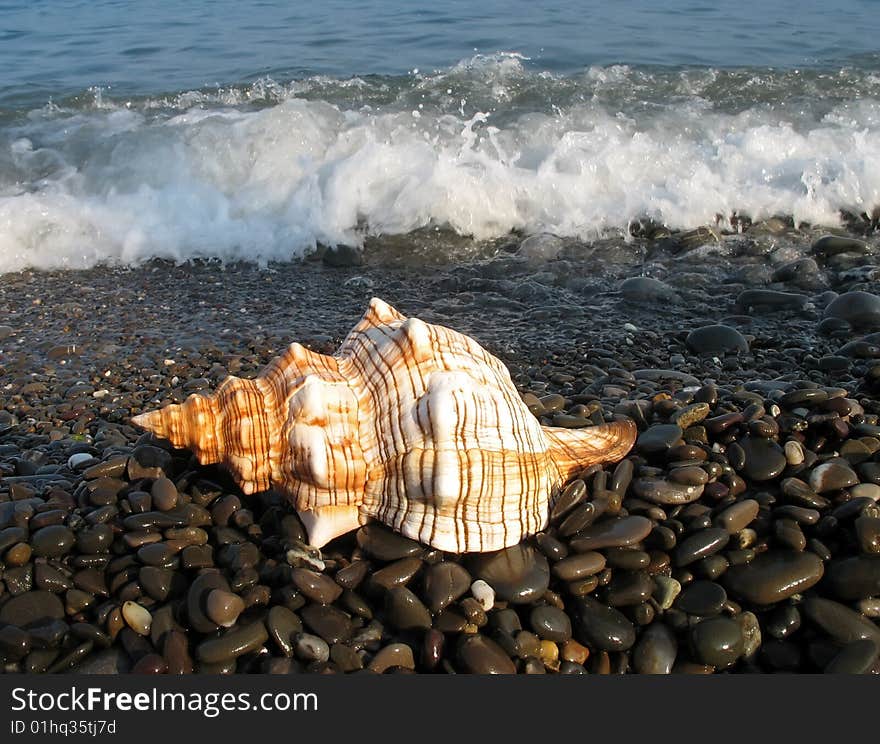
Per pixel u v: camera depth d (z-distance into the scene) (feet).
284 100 34.45
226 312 21.35
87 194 27.35
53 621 9.32
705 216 25.29
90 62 41.65
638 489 10.59
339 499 9.96
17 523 10.59
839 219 25.48
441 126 30.09
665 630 9.32
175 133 29.63
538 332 19.34
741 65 38.22
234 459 10.45
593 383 15.60
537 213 25.93
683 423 12.14
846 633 8.90
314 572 9.58
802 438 11.60
